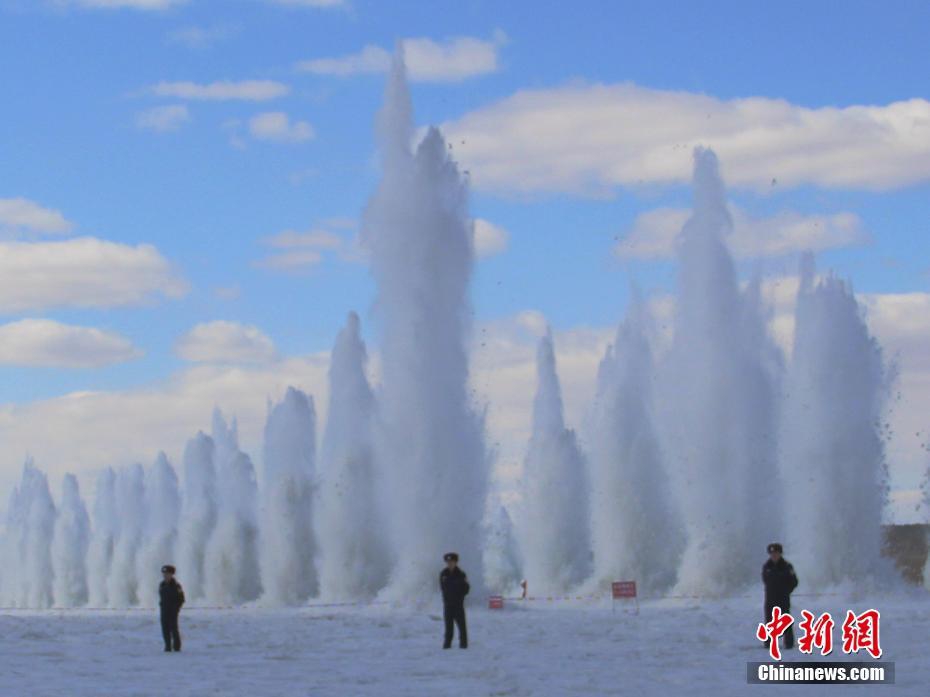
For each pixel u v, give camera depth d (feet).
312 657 108.88
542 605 170.19
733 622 131.03
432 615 152.15
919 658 97.35
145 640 127.75
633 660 101.04
